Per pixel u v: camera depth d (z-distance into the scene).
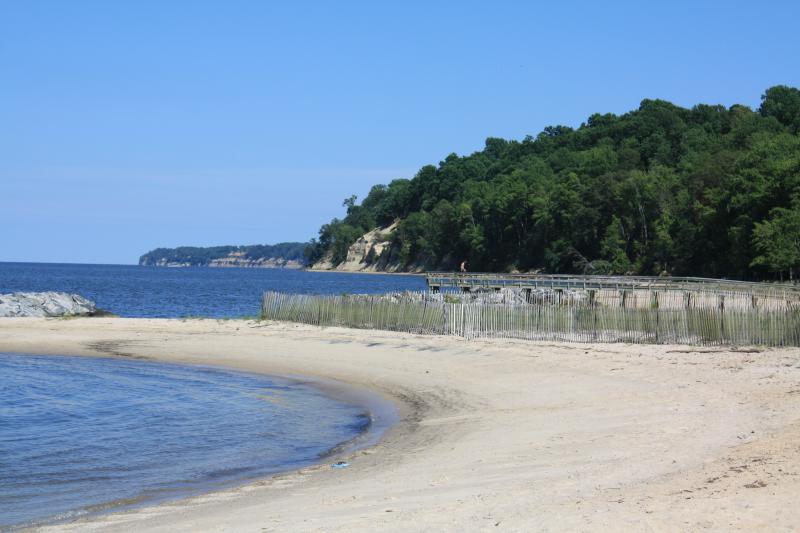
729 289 52.03
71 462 19.31
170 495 16.08
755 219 84.69
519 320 38.38
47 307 61.03
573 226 128.38
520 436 19.19
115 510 14.91
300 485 15.98
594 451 16.48
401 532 11.17
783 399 20.78
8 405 27.58
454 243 178.25
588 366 29.84
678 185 113.56
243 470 18.23
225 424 23.95
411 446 19.62
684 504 11.32
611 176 126.94
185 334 47.09
